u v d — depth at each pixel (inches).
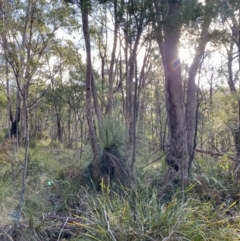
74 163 245.8
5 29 199.0
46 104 611.8
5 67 296.5
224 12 173.9
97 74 478.9
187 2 176.6
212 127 401.4
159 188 193.2
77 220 159.6
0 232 147.3
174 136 218.1
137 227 137.2
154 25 180.9
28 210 169.9
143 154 259.1
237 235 141.9
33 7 301.1
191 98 251.3
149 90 576.7
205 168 227.5
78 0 188.2
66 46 451.2
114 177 212.8
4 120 665.0
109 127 230.8
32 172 230.1
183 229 134.5
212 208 162.9
